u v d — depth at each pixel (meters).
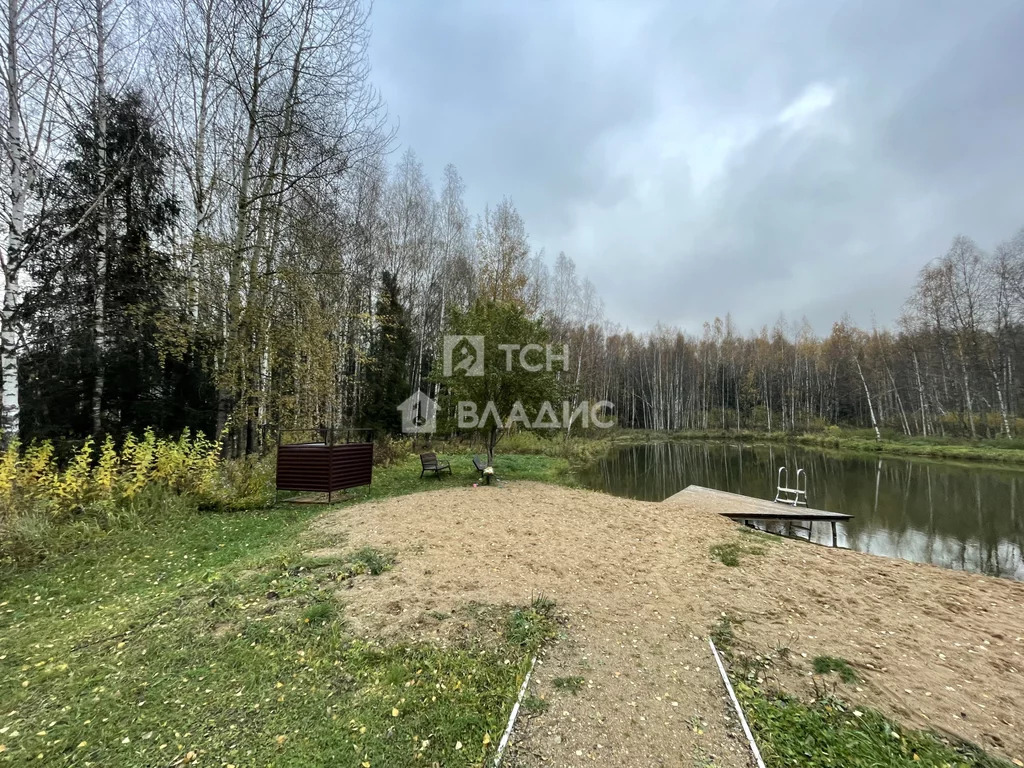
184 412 11.21
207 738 2.30
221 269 9.80
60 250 9.36
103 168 9.37
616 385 40.19
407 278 21.00
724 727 2.41
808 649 3.24
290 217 10.65
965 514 11.32
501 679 2.86
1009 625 3.73
